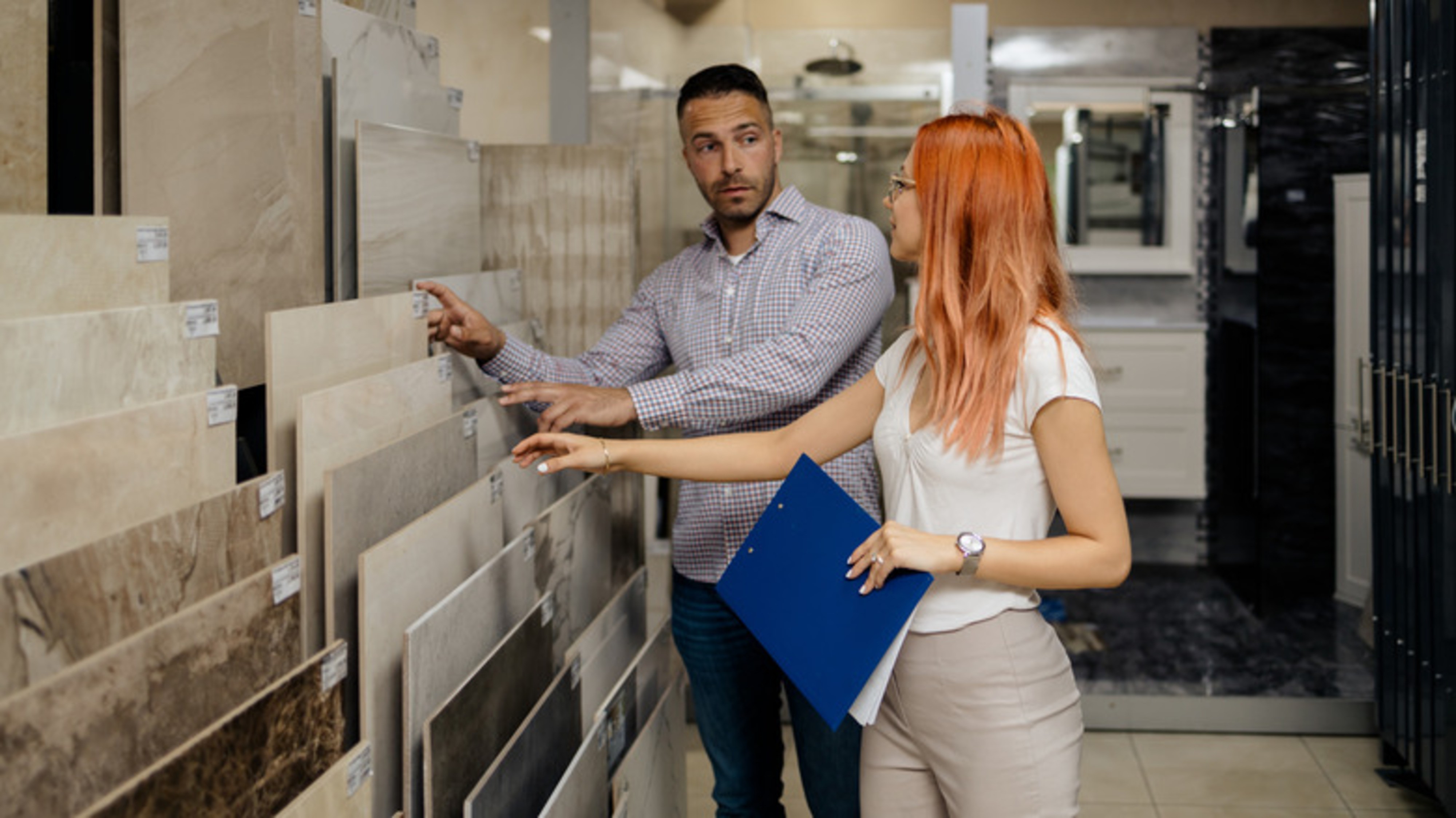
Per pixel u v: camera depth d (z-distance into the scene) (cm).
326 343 154
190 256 161
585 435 236
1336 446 454
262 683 126
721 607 223
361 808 133
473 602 160
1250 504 460
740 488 218
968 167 154
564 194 254
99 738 99
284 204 169
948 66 355
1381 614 323
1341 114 445
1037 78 520
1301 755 343
